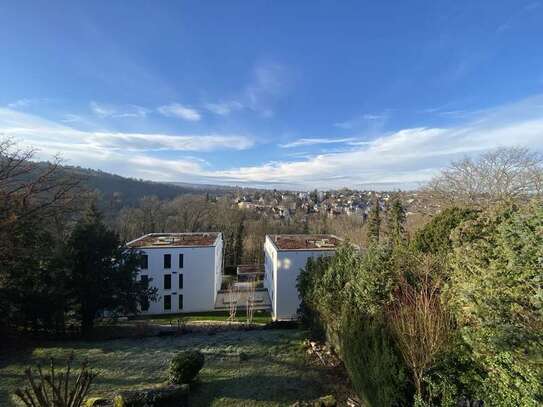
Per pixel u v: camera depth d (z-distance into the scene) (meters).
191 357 7.35
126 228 42.66
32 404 3.83
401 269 7.18
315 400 6.65
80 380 4.32
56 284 12.25
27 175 12.38
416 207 24.86
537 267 4.39
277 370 8.32
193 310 27.44
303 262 23.92
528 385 4.02
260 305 28.47
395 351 5.37
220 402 6.83
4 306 10.86
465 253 5.60
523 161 17.34
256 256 46.12
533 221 4.54
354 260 9.11
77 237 14.01
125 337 12.09
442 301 5.71
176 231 45.56
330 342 9.13
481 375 4.79
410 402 5.20
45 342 11.08
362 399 6.08
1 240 10.45
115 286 14.62
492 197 17.41
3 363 8.72
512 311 4.57
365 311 6.90
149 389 6.56
